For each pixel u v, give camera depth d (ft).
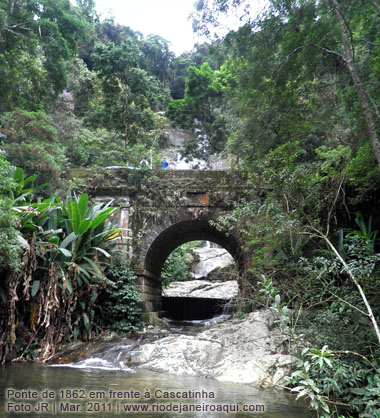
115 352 29.73
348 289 23.31
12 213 25.61
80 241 33.22
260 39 30.66
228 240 49.78
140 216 43.39
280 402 18.20
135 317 38.34
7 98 49.39
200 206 43.24
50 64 49.60
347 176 31.32
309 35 29.12
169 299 59.47
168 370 25.35
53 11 47.57
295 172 23.63
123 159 79.56
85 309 35.27
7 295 27.99
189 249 89.81
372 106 27.99
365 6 27.35
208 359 26.89
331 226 39.29
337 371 16.60
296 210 23.04
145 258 42.45
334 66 34.37
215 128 65.36
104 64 61.82
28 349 29.55
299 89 33.37
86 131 81.15
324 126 34.88
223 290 74.54
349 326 22.03
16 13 46.39
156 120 91.56
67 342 32.91
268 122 35.50
